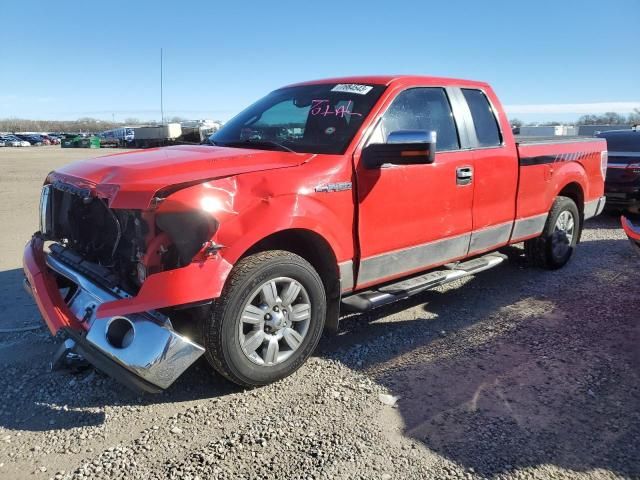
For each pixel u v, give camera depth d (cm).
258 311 340
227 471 274
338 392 352
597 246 775
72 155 4106
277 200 339
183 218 301
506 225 532
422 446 295
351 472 273
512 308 509
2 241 803
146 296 300
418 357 405
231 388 358
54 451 291
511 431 308
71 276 354
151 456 287
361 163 389
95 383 363
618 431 308
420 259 447
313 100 447
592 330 454
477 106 504
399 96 432
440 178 445
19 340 434
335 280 386
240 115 500
